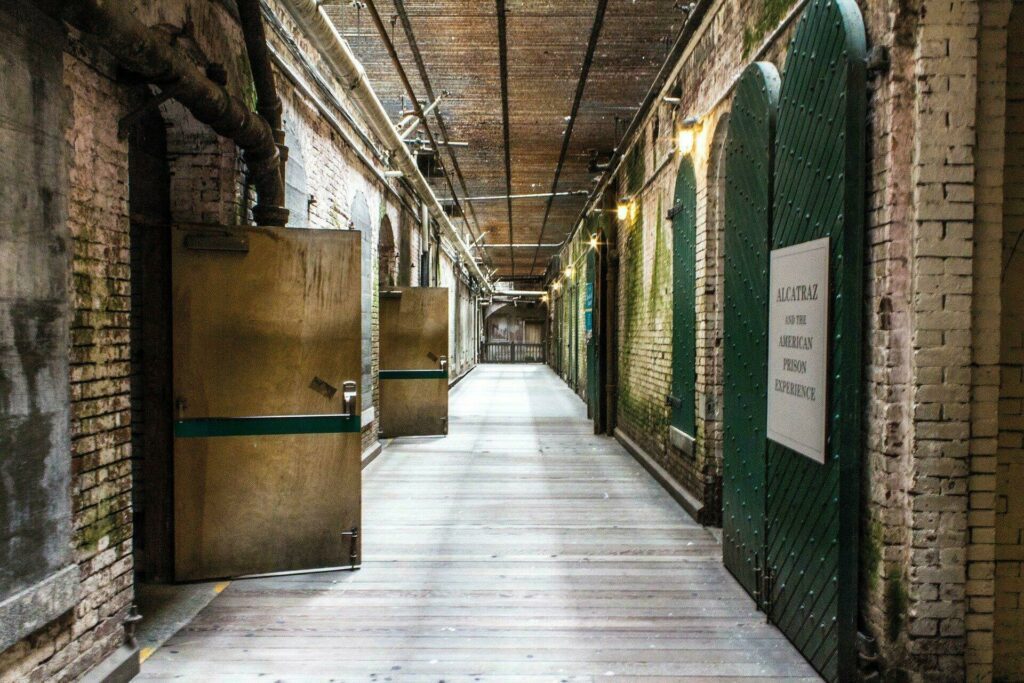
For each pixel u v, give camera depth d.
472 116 8.45
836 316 2.76
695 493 5.52
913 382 2.55
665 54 6.49
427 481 6.81
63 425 2.46
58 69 2.44
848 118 2.62
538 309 38.12
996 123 2.56
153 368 3.93
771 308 3.41
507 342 38.00
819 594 2.91
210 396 3.95
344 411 4.17
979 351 2.57
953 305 2.54
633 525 5.24
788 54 3.25
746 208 3.82
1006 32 2.62
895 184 2.55
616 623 3.45
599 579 4.07
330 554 4.19
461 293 22.09
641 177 7.92
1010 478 2.77
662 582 4.03
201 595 3.78
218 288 3.94
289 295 4.06
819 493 2.91
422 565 4.31
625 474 7.16
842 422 2.70
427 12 5.69
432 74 7.11
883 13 2.59
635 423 8.31
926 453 2.55
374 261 8.30
